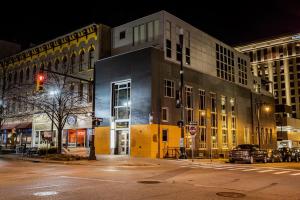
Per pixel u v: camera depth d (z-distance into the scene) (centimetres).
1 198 989
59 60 4800
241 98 5450
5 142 5647
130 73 3800
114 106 3953
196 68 4431
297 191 1225
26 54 5391
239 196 1074
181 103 3253
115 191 1132
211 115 4625
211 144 4500
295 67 12362
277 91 12606
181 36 3238
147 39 4044
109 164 2517
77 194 1065
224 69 5109
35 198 989
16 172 1883
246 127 5481
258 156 3188
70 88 4431
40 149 3581
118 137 3884
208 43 4791
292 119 8762
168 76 3862
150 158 3250
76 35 4538
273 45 12975
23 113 5297
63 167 2291
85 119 4219
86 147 4156
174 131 3809
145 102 3600
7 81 5678
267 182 1488
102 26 4344
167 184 1341
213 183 1410
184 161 2911
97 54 4250
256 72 13175
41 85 2344
